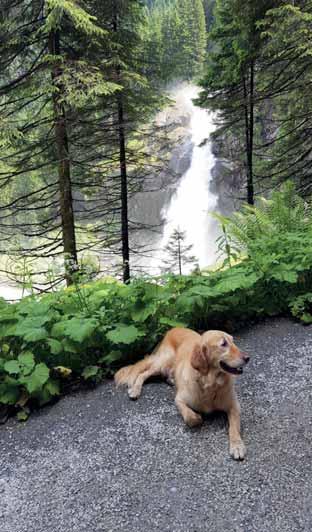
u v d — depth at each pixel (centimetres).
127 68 934
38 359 388
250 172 1250
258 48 1088
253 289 489
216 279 467
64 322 389
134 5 1022
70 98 768
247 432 300
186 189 3081
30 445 313
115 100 997
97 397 365
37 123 895
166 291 447
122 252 1134
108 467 281
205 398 308
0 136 769
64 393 376
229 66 1236
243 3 1060
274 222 622
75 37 895
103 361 405
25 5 867
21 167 954
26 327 374
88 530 235
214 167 2992
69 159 902
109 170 1129
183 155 3175
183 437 301
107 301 442
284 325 463
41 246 960
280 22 888
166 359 375
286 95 1180
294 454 274
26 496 265
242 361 288
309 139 1098
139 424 322
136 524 235
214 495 248
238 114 1326
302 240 502
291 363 382
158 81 1127
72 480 274
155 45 1095
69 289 496
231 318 477
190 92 3772
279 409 322
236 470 265
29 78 840
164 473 270
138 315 417
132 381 371
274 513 231
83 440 312
